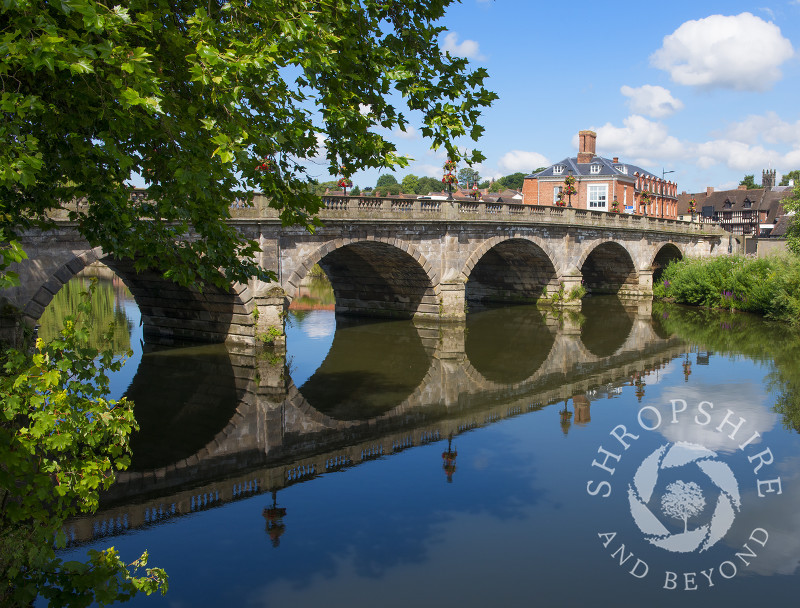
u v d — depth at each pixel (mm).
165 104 6715
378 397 19562
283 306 26156
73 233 19609
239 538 10445
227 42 6633
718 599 8680
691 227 53781
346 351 26656
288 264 26203
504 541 10289
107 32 5738
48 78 6539
